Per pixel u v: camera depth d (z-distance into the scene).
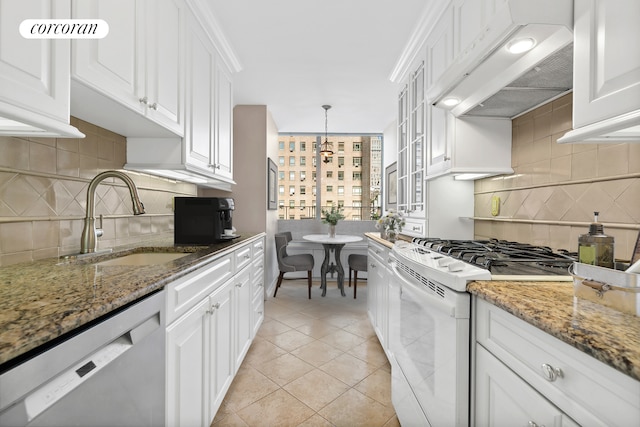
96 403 0.65
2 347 0.46
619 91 0.71
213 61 2.11
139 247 1.61
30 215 1.17
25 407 0.49
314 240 3.65
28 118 0.73
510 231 1.84
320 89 3.22
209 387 1.37
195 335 1.22
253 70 2.79
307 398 1.71
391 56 2.55
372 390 1.79
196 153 1.84
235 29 2.16
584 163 1.33
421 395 1.20
